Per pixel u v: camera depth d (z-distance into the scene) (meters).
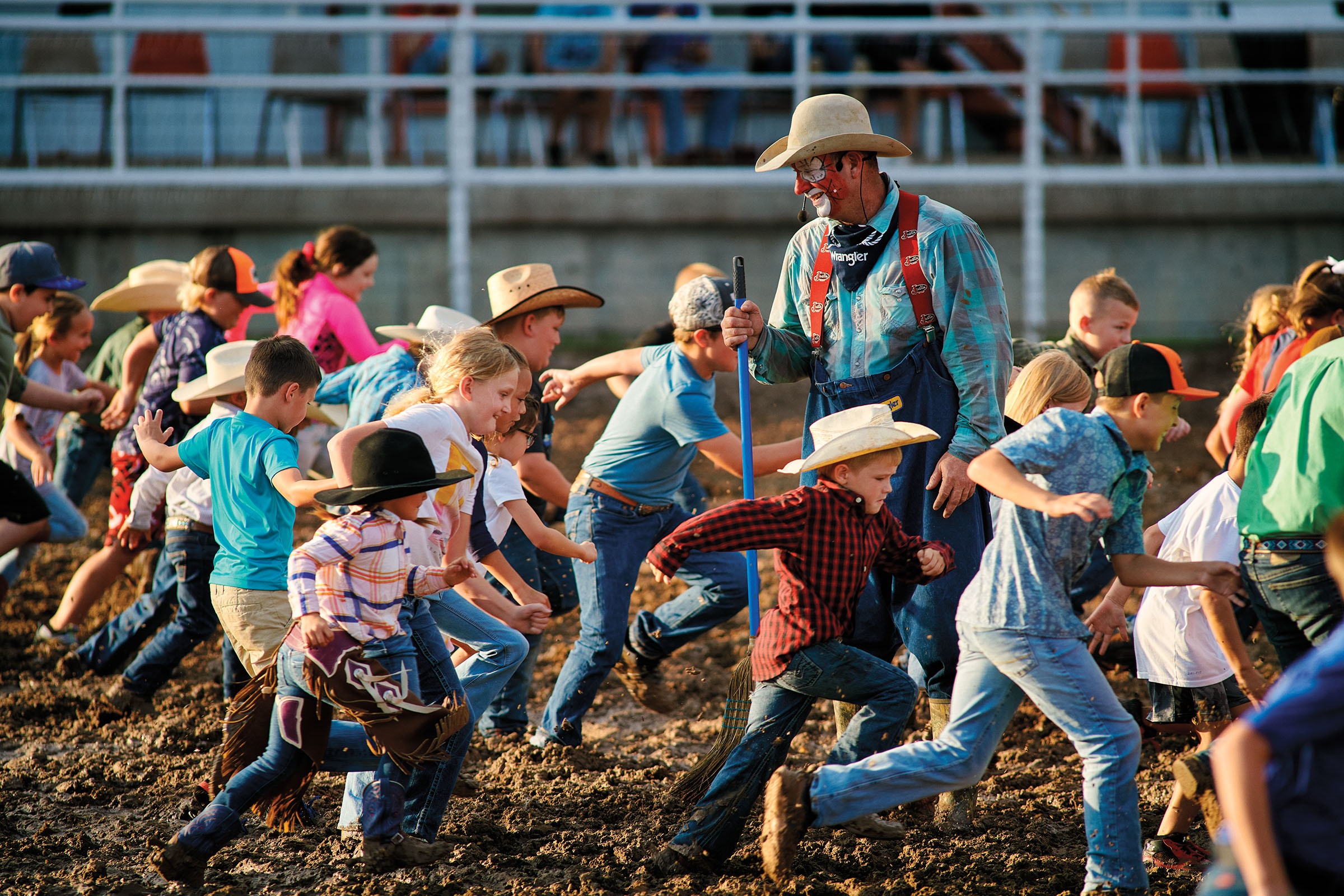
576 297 19.92
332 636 13.75
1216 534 16.00
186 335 22.94
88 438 27.20
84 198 49.53
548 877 14.81
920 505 16.14
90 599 24.36
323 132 53.41
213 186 50.16
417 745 14.09
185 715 21.09
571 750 18.97
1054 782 18.02
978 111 52.31
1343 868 8.93
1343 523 8.94
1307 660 8.95
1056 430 13.30
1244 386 21.11
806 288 17.14
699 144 54.19
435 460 15.09
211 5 49.00
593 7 51.38
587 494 19.72
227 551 17.00
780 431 41.44
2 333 22.69
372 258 26.86
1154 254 52.72
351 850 15.61
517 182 50.62
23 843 15.67
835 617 14.59
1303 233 52.66
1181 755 18.77
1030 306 49.81
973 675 13.83
